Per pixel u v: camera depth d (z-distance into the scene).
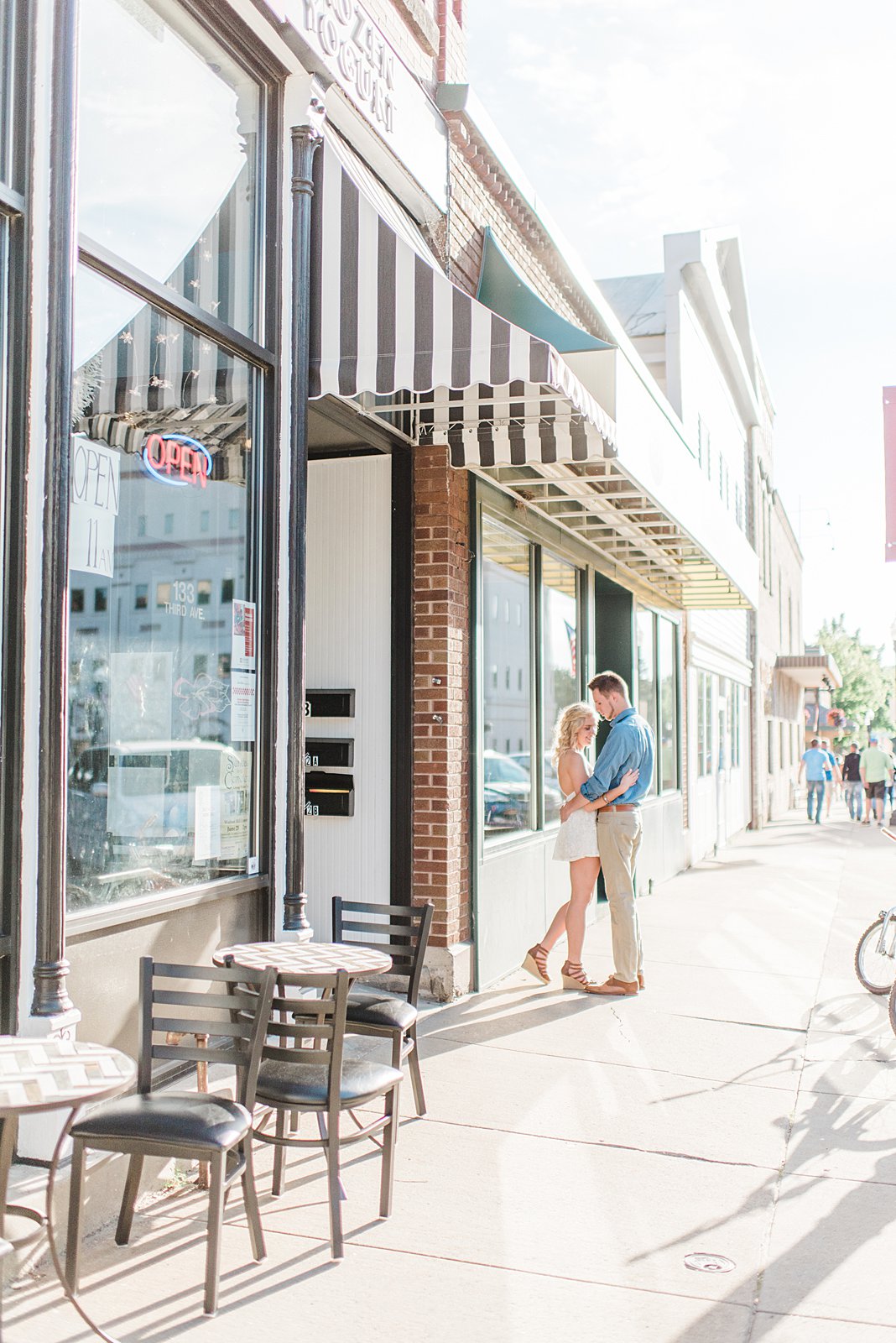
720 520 11.07
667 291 15.66
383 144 6.30
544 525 8.94
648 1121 5.06
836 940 9.53
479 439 6.89
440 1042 6.19
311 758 7.20
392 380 5.22
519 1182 4.38
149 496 4.57
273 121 5.44
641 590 12.52
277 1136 4.05
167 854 4.60
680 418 15.45
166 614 4.66
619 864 7.41
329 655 7.23
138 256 4.58
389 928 5.06
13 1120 2.80
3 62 3.83
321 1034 3.93
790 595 36.88
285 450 5.37
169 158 4.79
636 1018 6.79
